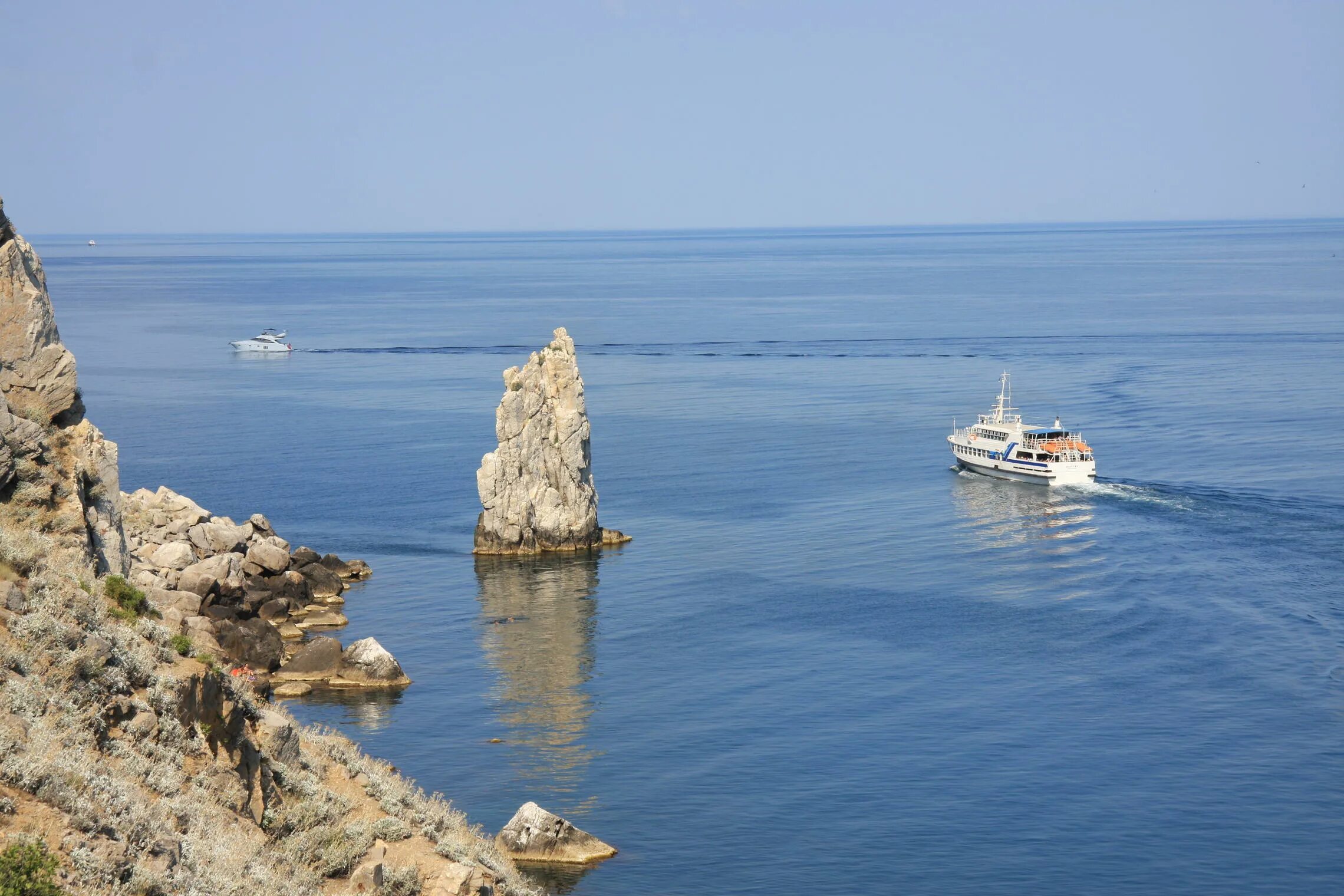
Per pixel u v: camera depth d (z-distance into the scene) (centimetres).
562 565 11888
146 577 8325
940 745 7669
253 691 4716
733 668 9050
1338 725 7850
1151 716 8044
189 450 17288
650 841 6494
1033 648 9344
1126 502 13912
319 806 4019
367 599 10881
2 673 3325
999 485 15062
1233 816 6700
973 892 5978
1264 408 19338
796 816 6750
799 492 14762
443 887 3909
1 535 3872
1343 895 5934
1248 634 9531
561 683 8812
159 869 3069
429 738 7856
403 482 15362
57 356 4759
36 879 2659
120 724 3544
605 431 18688
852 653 9344
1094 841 6450
